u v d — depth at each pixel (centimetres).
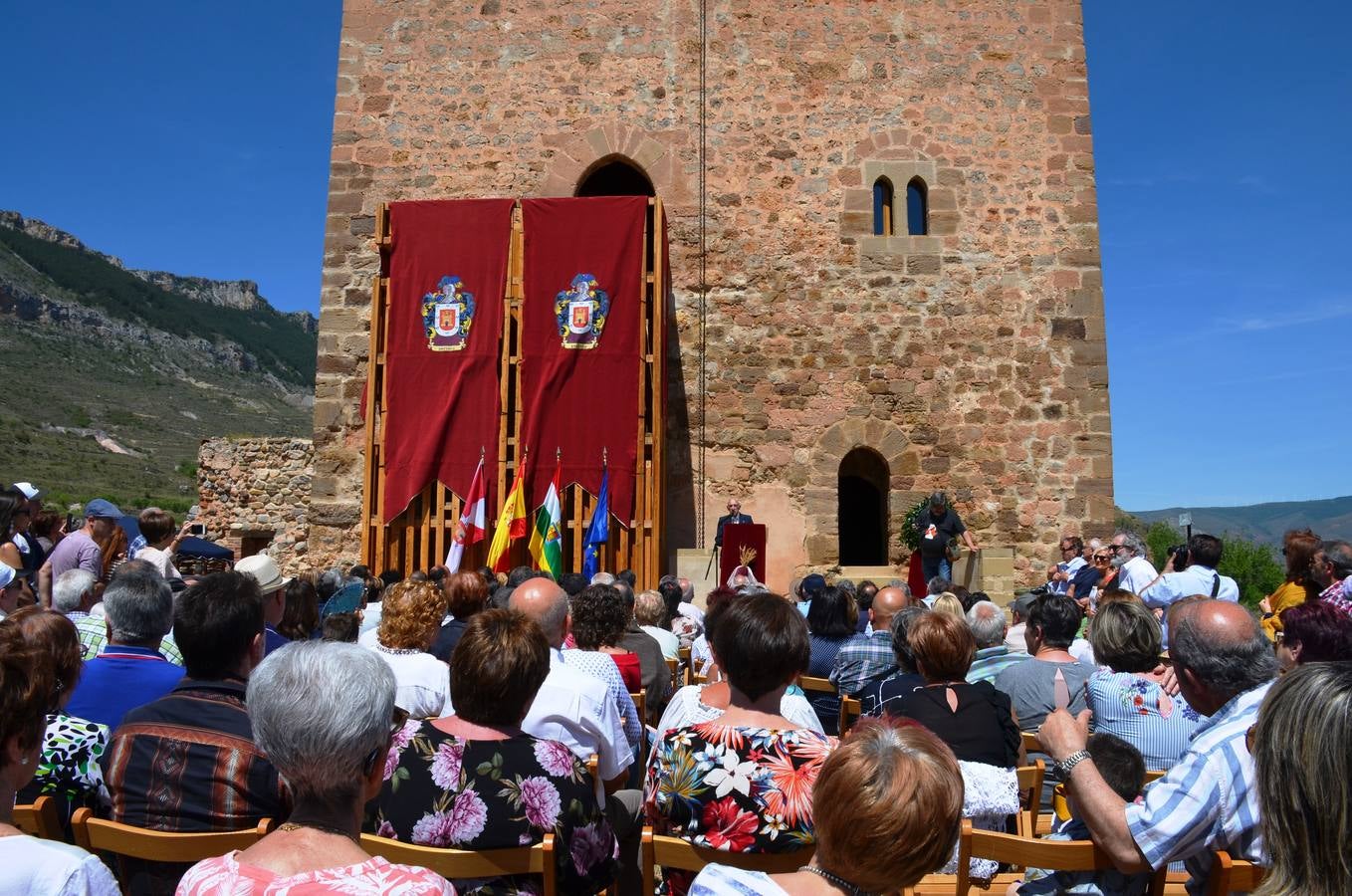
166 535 805
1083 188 1266
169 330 14825
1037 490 1218
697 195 1260
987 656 527
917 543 1160
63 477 5228
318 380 1230
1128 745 314
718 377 1241
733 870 204
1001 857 285
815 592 612
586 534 1091
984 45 1283
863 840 185
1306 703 183
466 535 1056
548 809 281
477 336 1096
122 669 370
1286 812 182
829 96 1273
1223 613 298
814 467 1228
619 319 1099
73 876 192
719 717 322
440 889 195
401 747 289
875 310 1247
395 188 1262
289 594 535
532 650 298
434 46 1283
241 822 284
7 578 580
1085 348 1243
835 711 574
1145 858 268
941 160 1264
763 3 1283
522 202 1114
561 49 1278
